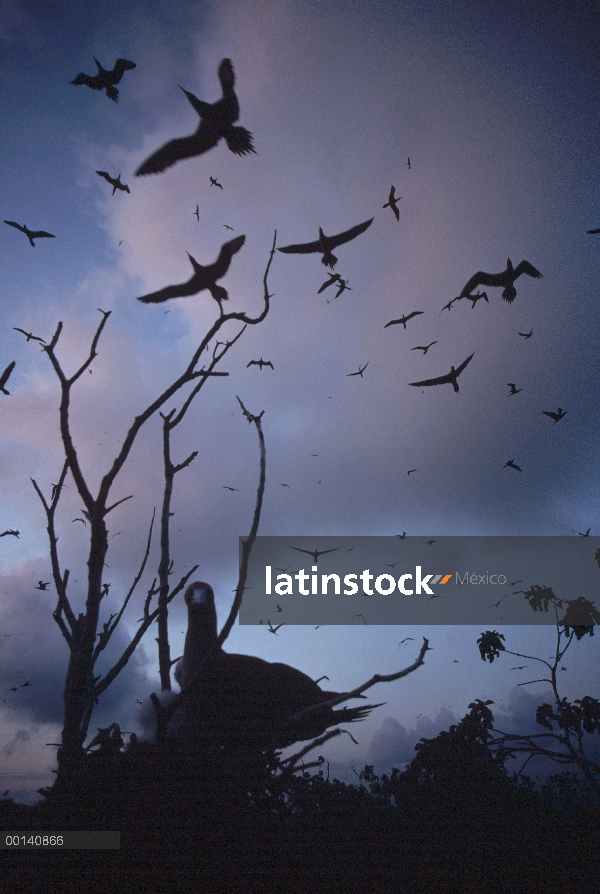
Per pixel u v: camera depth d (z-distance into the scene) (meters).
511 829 3.44
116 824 2.75
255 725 3.40
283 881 2.58
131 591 3.73
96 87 5.06
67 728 3.03
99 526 3.35
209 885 2.52
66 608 3.52
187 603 4.49
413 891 2.66
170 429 3.79
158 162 3.76
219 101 3.80
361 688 2.91
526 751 6.08
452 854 3.06
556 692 6.97
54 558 3.65
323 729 3.52
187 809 2.80
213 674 3.48
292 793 3.55
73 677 3.11
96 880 2.48
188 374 3.71
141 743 3.18
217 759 3.10
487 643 8.06
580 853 3.13
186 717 3.46
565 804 4.23
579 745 6.07
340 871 2.74
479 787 4.04
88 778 2.94
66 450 3.46
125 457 3.48
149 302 3.98
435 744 5.29
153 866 2.57
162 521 3.73
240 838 2.81
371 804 3.62
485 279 7.50
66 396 3.60
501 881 2.80
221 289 4.04
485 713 6.38
